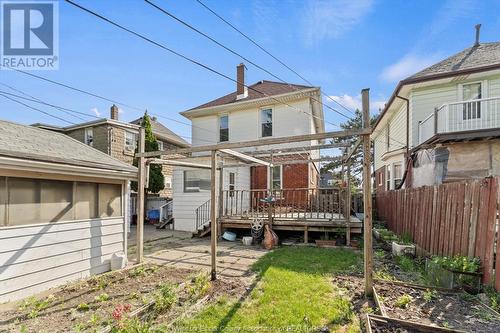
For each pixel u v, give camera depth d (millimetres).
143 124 15570
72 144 5953
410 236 6781
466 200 4230
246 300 3779
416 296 3666
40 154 4180
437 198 5223
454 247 4516
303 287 4203
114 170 5488
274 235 7848
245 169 12836
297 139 4398
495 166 8164
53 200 4598
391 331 2793
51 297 3924
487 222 3707
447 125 8297
